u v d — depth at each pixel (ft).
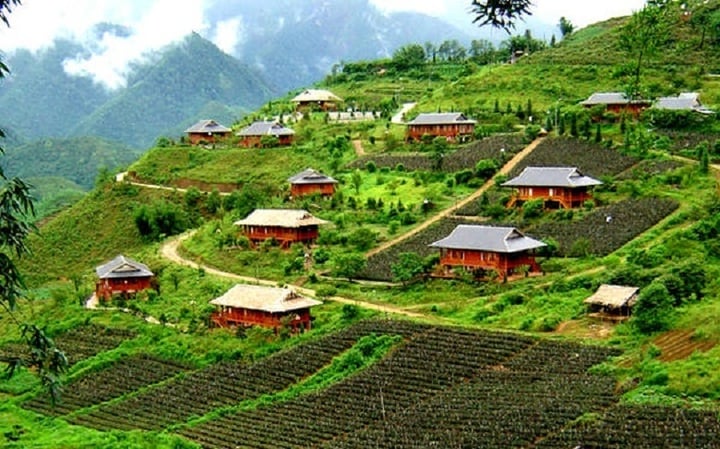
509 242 485.97
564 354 386.73
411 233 572.92
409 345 426.92
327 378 420.77
